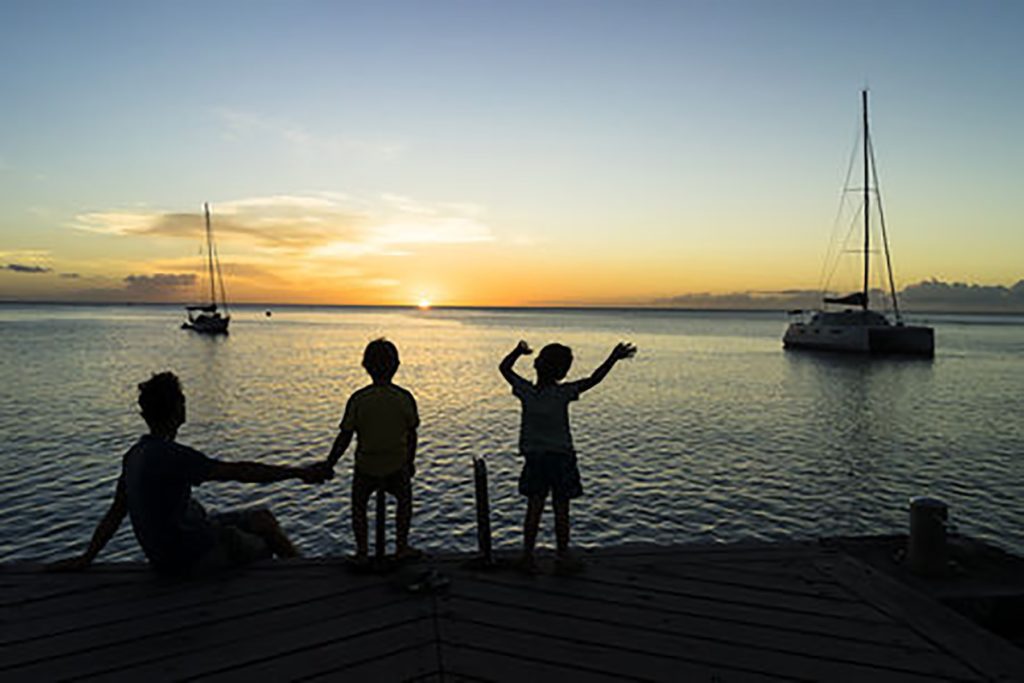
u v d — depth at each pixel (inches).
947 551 217.5
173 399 188.2
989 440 878.4
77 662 148.0
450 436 879.7
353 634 161.8
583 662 150.1
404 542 207.3
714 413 1087.6
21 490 601.6
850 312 2426.2
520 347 218.5
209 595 183.2
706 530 525.3
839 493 625.6
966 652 156.9
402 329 4916.3
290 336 3622.0
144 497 183.5
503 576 199.3
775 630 167.3
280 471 192.4
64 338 3115.2
